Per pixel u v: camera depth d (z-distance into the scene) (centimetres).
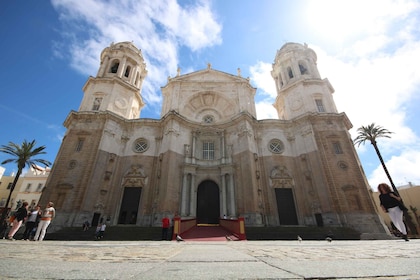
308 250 439
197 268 226
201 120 3216
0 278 160
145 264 256
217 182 2603
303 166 2512
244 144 2616
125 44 3484
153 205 2267
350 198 2148
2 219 2198
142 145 2722
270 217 2306
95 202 2155
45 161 2692
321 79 3078
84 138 2461
